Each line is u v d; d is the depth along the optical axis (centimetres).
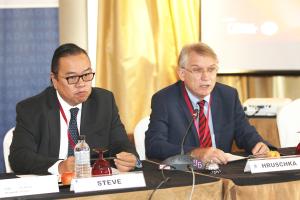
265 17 575
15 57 513
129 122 545
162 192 242
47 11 517
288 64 577
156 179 265
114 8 543
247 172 279
